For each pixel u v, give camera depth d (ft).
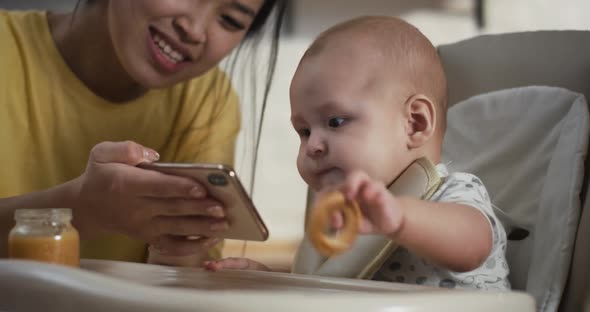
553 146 3.43
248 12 3.75
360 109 3.10
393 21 3.41
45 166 4.04
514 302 2.05
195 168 2.31
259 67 4.46
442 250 2.49
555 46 3.76
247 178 4.49
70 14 4.30
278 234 9.41
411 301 1.83
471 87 3.96
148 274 2.80
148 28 3.64
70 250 2.44
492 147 3.64
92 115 4.17
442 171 3.19
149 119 4.41
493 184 3.56
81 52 4.10
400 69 3.21
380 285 2.44
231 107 4.68
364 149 3.05
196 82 4.63
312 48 3.36
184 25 3.60
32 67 4.05
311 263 3.34
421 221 2.39
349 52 3.22
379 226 2.13
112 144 2.67
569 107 3.46
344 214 2.00
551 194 3.25
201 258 3.64
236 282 2.64
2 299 2.00
